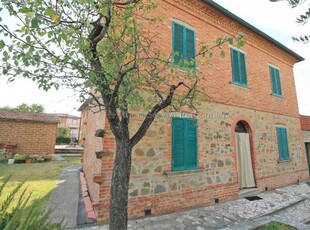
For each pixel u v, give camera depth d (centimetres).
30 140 1512
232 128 726
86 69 280
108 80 297
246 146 780
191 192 567
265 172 812
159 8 599
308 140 1147
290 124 1029
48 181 792
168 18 614
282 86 1030
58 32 226
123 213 273
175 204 529
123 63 322
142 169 493
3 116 1453
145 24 552
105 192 436
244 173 746
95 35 292
